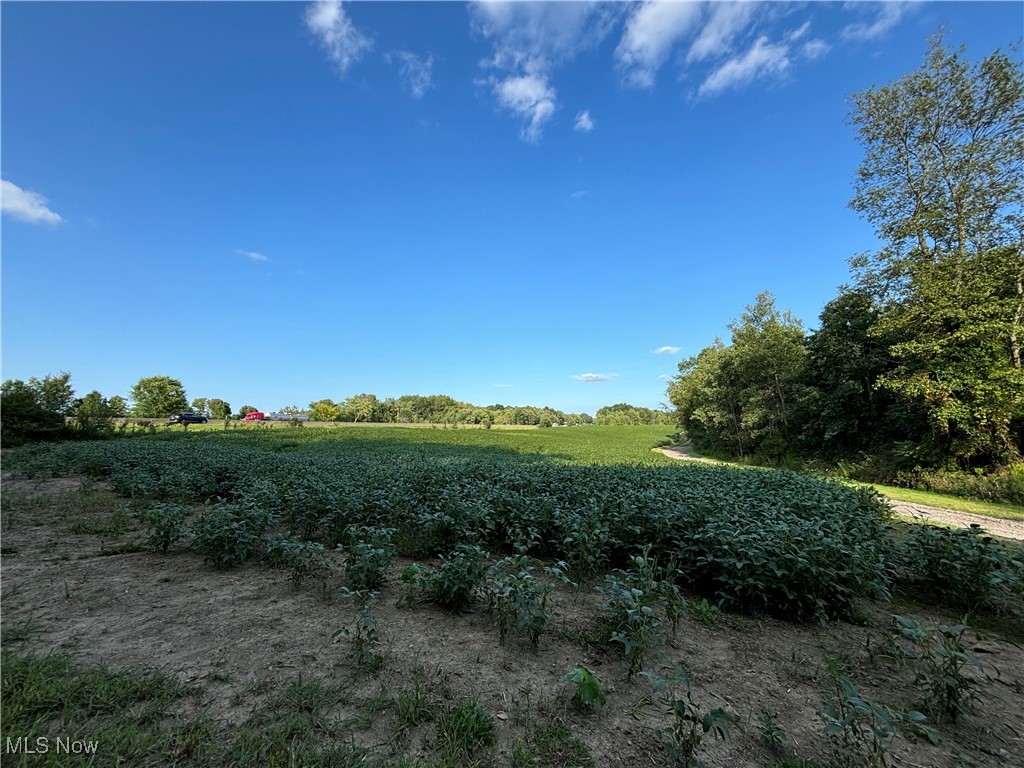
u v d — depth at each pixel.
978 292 15.98
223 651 3.80
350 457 19.67
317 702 3.05
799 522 5.92
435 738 2.74
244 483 11.22
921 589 5.97
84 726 2.71
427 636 4.18
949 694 3.14
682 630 4.51
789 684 3.56
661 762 2.61
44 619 4.41
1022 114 17.42
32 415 28.14
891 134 20.48
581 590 5.56
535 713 3.06
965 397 16.61
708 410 33.19
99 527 8.20
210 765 2.44
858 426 23.00
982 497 14.56
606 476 10.57
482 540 6.74
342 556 6.68
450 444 38.84
